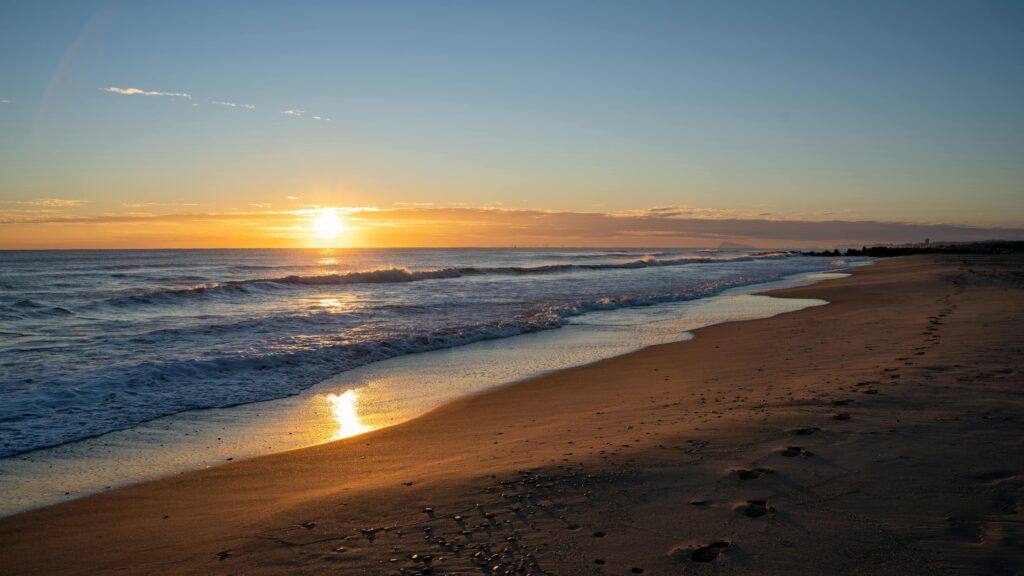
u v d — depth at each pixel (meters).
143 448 7.13
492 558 3.66
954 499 3.99
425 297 25.58
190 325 16.62
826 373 8.71
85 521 5.03
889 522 3.76
